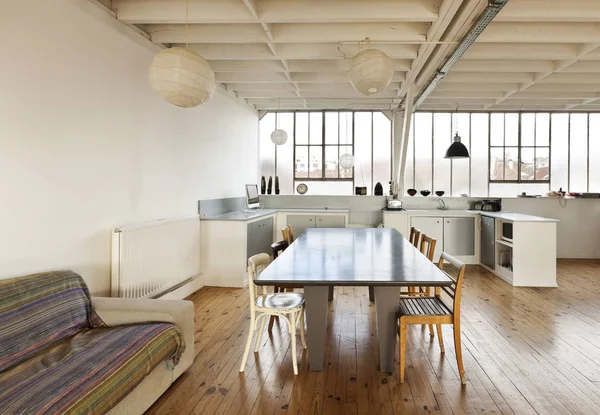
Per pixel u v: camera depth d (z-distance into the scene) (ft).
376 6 10.65
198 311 12.74
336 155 24.44
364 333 10.96
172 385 7.99
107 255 10.16
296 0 10.68
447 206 23.26
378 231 15.15
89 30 9.48
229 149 19.42
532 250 16.31
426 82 17.34
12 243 7.41
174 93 7.63
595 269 19.94
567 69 15.67
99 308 7.98
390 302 8.51
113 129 10.43
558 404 7.29
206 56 14.06
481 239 20.79
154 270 11.73
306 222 21.83
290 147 24.68
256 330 11.10
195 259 15.16
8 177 7.32
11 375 5.52
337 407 7.20
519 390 7.80
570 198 22.84
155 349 6.77
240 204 21.13
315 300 8.58
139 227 10.83
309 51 13.76
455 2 9.70
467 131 23.93
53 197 8.38
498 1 9.10
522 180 23.88
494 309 13.15
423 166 24.11
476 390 7.80
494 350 9.75
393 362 8.54
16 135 7.47
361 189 23.70
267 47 13.83
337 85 19.38
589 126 23.62
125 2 10.63
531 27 12.09
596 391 7.76
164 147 13.14
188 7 10.68
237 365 8.92
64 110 8.68
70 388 5.18
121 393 5.67
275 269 8.28
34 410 4.67
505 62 15.53
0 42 7.13
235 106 20.26
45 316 6.72
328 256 9.81
